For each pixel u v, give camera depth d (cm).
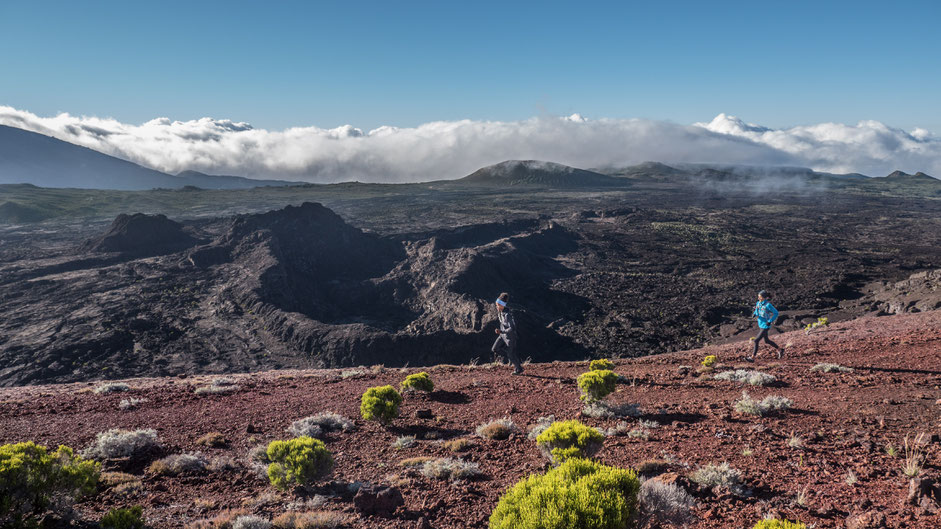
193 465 713
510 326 1398
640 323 7544
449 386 1284
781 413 870
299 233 10394
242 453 787
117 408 1074
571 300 9100
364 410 927
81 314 6706
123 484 636
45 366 5069
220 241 10406
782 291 9031
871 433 727
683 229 18250
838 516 476
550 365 1570
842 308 7219
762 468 616
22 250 11344
